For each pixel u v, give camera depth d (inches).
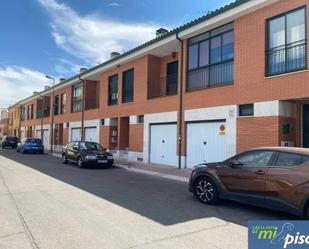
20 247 179.3
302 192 225.1
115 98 867.4
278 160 251.1
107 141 872.3
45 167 618.8
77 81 1082.7
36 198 311.3
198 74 584.4
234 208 283.9
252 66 469.4
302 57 412.5
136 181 454.6
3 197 313.3
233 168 280.7
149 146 702.5
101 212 261.3
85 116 1021.2
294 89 411.8
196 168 314.8
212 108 534.3
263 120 447.8
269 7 451.2
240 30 491.8
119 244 186.4
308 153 237.8
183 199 323.6
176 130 627.5
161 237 200.7
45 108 1503.4
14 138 1437.0
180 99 605.9
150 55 723.4
